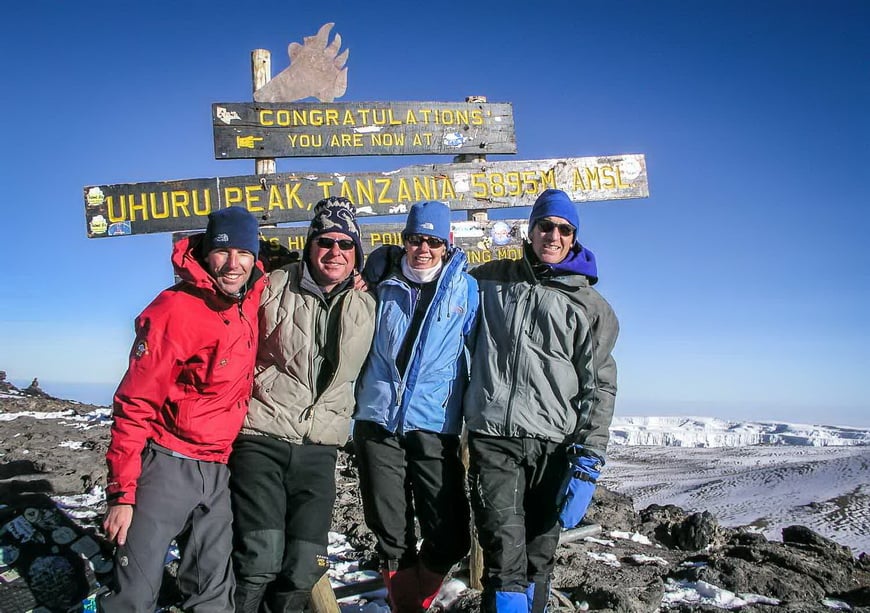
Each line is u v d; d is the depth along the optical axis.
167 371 2.92
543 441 3.54
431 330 3.54
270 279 3.42
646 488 85.62
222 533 3.14
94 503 5.77
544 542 3.67
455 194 5.84
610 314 3.63
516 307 3.55
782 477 89.88
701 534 7.21
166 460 3.04
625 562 5.98
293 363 3.28
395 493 3.64
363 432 3.69
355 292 3.51
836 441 185.38
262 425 3.23
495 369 3.53
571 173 6.05
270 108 5.61
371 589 4.33
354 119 5.77
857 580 6.16
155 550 2.95
